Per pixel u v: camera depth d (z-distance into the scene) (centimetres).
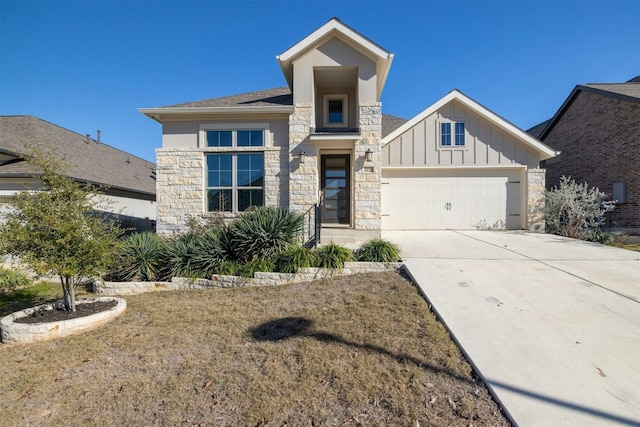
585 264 685
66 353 414
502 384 295
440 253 796
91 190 596
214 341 429
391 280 609
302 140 1028
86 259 521
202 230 887
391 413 275
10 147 1219
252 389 317
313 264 692
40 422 289
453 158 1309
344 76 1105
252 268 700
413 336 399
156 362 382
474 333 388
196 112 1033
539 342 364
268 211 812
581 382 294
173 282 720
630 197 1230
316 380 325
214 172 1070
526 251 825
